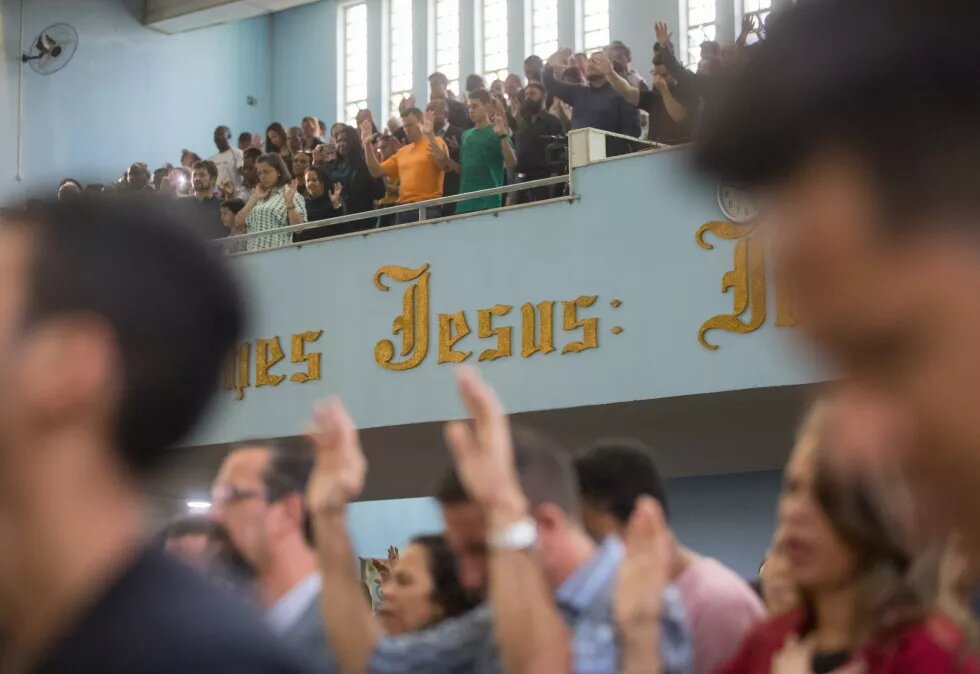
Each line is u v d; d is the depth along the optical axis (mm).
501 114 9938
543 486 2635
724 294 8258
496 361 9133
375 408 9656
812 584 2221
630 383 8555
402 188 10547
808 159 517
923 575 2076
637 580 2219
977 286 497
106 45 16297
